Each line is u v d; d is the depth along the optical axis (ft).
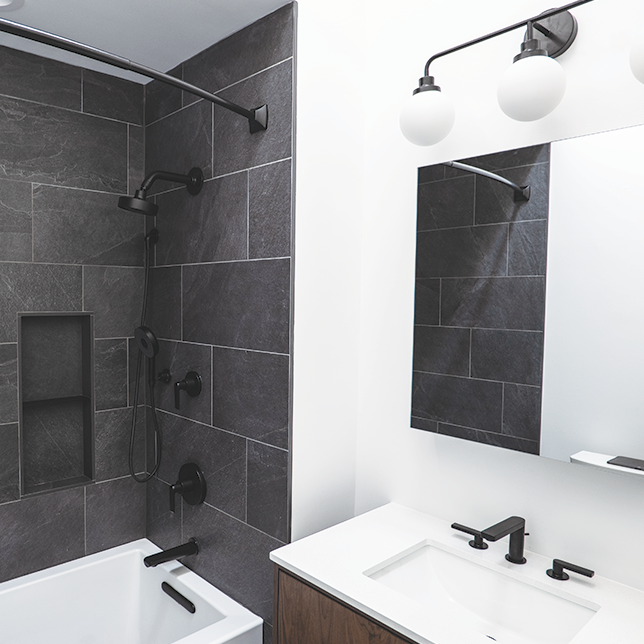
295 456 5.44
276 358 5.46
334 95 5.62
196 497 6.46
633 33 4.07
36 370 6.90
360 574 4.40
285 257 5.34
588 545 4.47
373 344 6.00
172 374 6.92
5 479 6.37
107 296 7.14
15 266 6.36
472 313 5.00
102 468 7.19
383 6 5.79
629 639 3.61
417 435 5.63
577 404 4.35
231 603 5.93
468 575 4.78
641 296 4.01
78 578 6.72
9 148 6.28
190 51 6.32
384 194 5.83
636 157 4.01
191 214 6.53
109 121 7.08
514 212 4.69
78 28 5.79
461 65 5.13
